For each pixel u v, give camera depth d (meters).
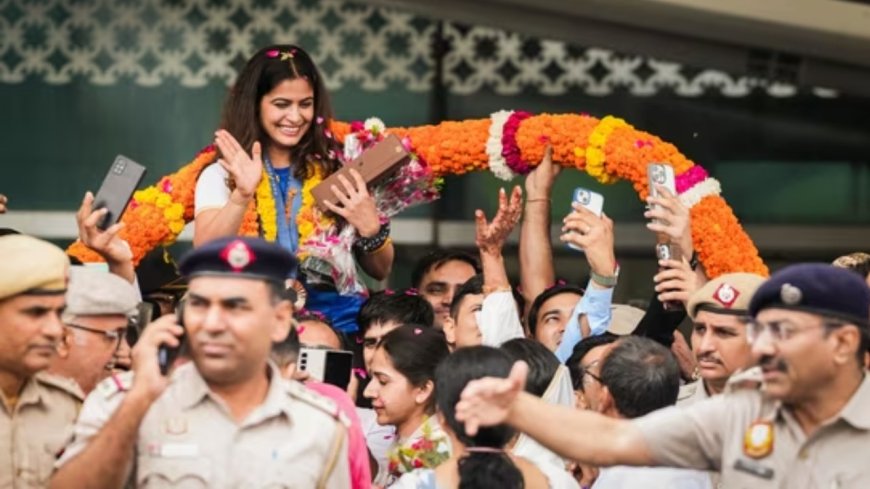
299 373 9.42
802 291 7.96
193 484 8.25
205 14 16.78
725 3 14.94
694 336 10.30
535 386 10.10
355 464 8.93
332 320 12.15
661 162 12.38
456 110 16.83
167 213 12.43
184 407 8.33
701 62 15.74
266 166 12.09
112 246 10.71
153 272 14.17
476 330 11.54
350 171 12.07
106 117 16.77
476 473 8.58
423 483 8.84
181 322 8.37
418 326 10.74
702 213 12.20
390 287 16.78
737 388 8.27
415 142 12.69
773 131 16.98
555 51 16.84
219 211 11.80
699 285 11.77
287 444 8.37
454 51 16.81
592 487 9.77
